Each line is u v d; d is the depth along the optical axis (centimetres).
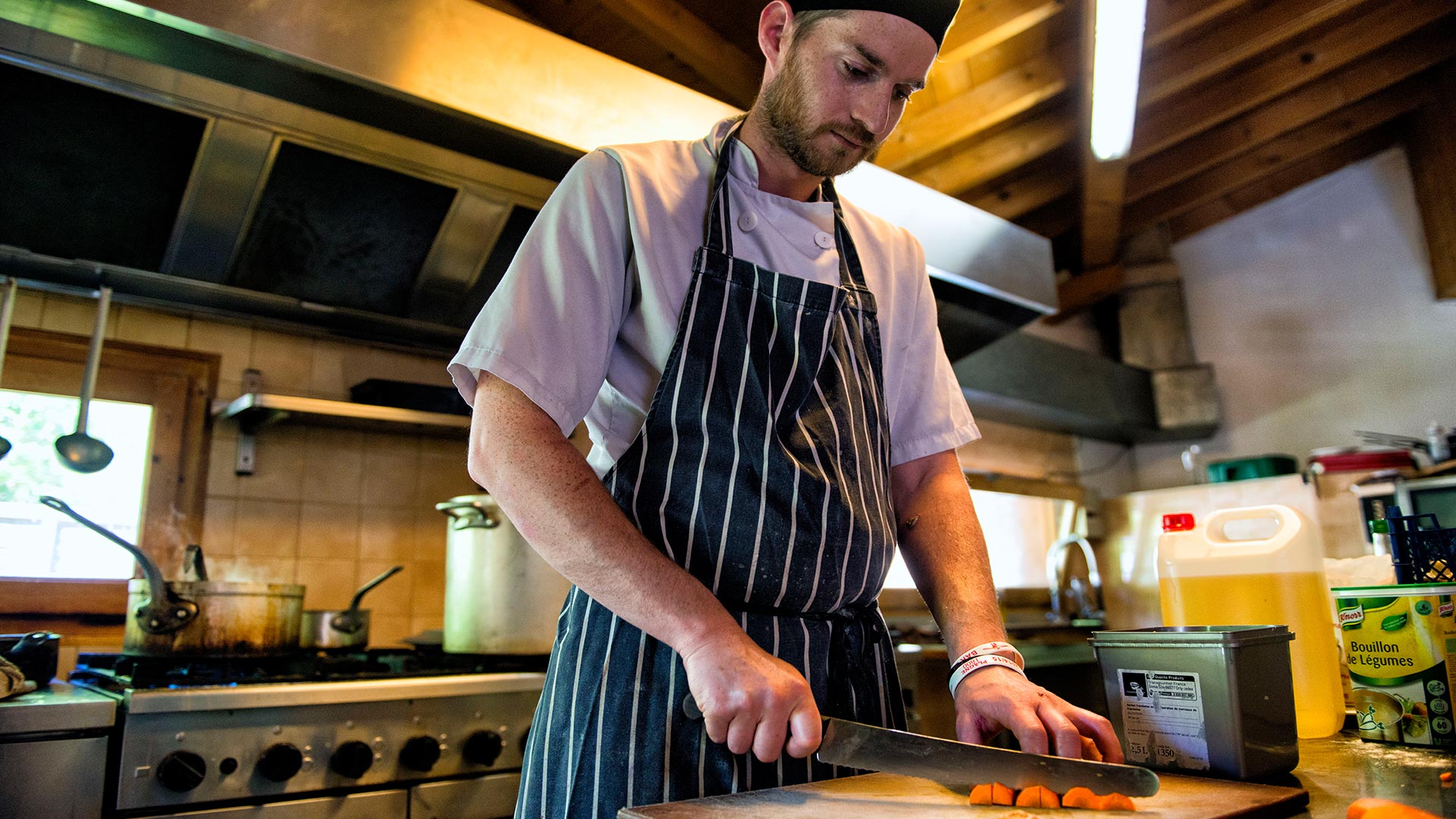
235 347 234
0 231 183
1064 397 401
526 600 192
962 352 300
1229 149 431
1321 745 95
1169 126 405
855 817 62
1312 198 486
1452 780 74
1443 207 429
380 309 231
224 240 197
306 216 198
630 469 84
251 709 154
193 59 151
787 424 88
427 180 195
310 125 171
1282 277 486
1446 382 438
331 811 158
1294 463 407
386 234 209
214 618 174
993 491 380
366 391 238
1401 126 468
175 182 184
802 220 96
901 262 108
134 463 219
